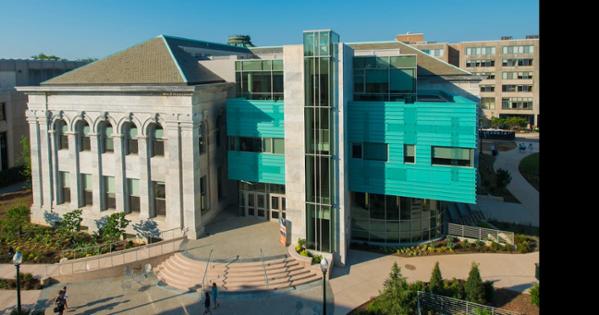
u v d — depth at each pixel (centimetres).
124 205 3778
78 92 3788
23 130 6259
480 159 7050
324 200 3169
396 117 3262
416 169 3262
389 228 3506
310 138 3180
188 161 3503
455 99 3631
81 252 3431
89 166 3881
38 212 4088
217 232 3631
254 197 3947
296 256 3134
